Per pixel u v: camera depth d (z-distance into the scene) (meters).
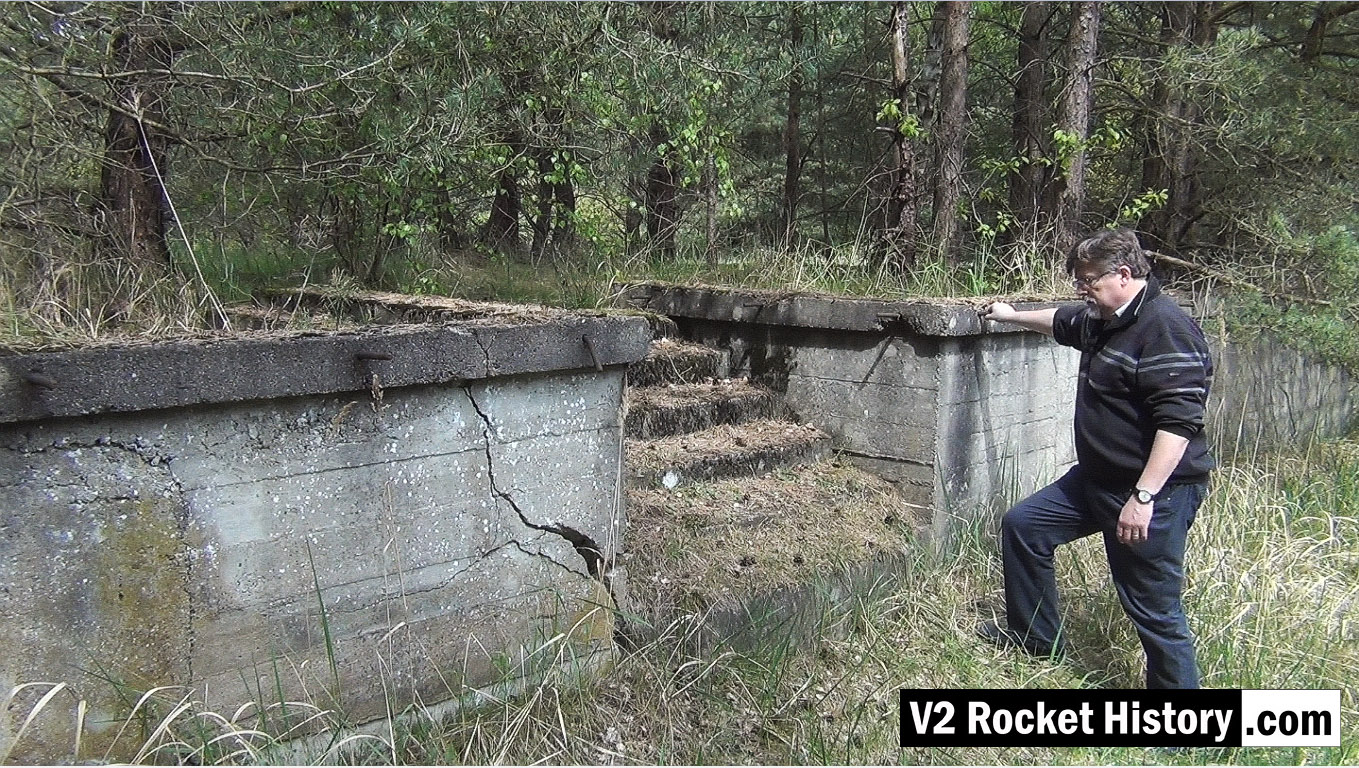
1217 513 4.80
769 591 3.74
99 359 2.21
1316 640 3.95
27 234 3.36
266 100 4.12
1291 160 7.93
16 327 2.44
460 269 6.04
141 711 2.41
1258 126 7.27
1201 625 3.92
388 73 4.60
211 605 2.50
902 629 4.03
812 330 5.01
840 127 11.73
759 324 5.25
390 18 4.71
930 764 3.17
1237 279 6.93
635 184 7.87
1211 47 7.26
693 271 6.50
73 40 3.60
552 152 5.89
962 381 4.62
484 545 3.02
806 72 7.68
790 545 4.07
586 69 5.55
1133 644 3.92
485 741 2.91
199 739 2.49
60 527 2.26
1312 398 8.07
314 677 2.70
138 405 2.28
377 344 2.65
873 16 10.27
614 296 5.75
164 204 4.41
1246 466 5.91
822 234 12.18
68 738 2.31
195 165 4.73
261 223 5.28
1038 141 7.31
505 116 5.56
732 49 6.46
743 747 3.16
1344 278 6.43
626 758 3.01
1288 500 5.41
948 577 4.39
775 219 11.56
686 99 5.88
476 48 5.07
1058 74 8.55
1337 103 7.84
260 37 4.08
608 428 3.29
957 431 4.64
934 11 6.83
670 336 5.59
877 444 4.79
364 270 5.61
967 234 8.02
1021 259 5.79
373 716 2.83
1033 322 4.05
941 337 4.46
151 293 3.23
